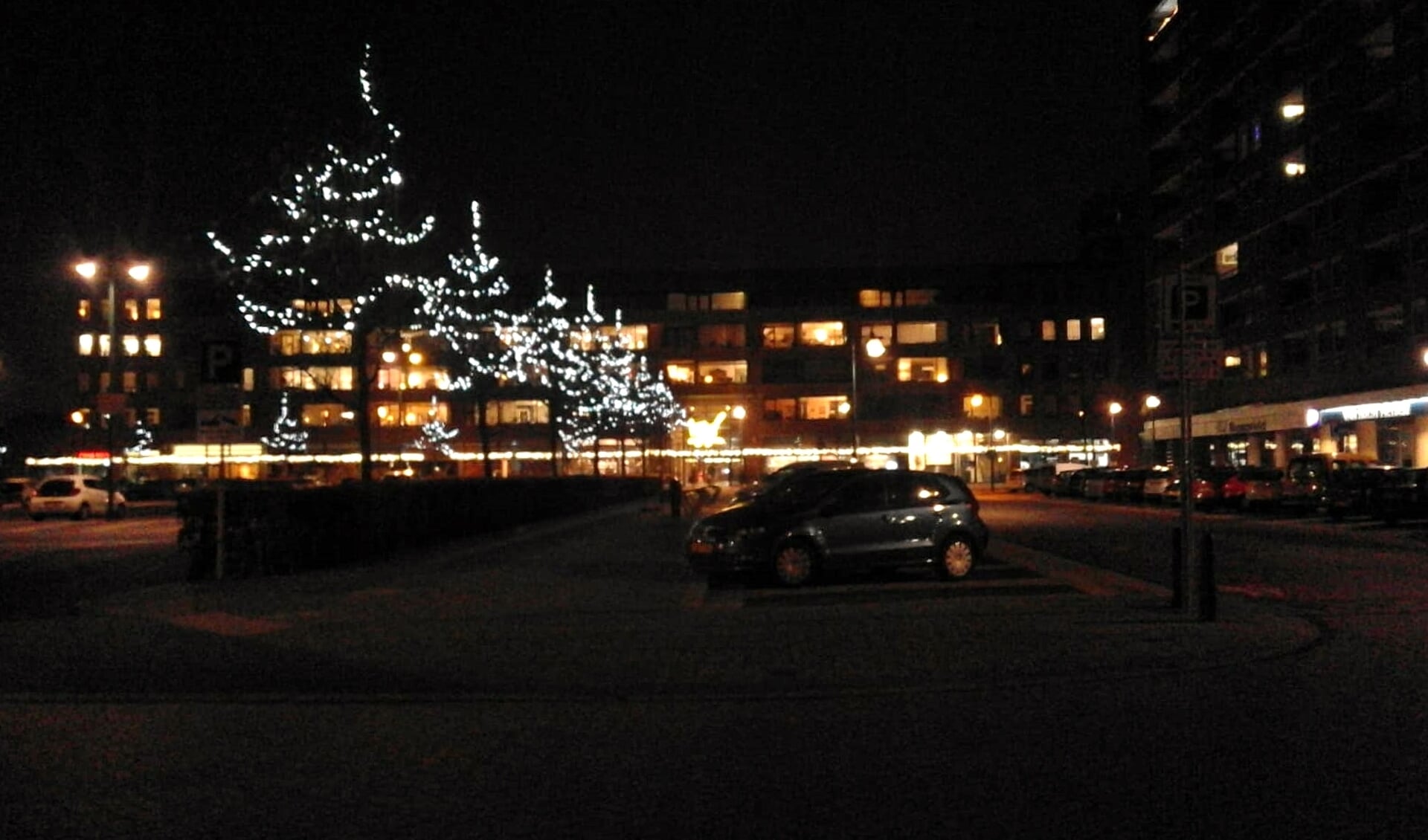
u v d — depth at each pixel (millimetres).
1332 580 21203
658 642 14656
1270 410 63094
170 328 94000
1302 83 58094
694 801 7762
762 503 20922
